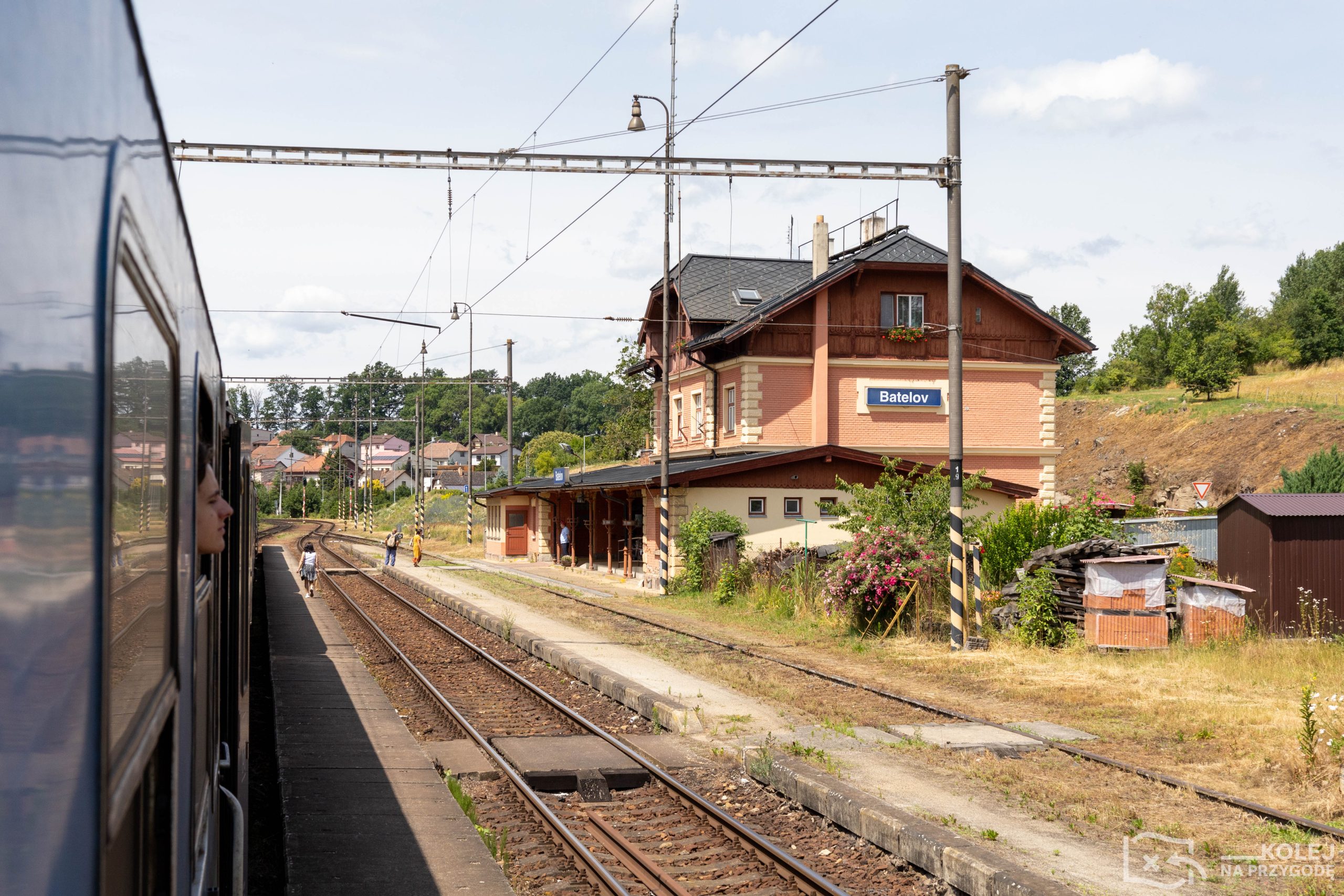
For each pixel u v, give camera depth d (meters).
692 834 8.77
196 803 3.06
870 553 19.39
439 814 8.60
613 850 8.40
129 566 1.85
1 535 1.20
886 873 7.71
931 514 20.08
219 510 3.83
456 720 12.95
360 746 11.02
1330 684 13.75
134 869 1.90
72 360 1.47
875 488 20.72
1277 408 55.53
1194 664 15.37
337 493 111.25
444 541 65.31
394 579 37.53
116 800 1.67
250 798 9.92
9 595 1.23
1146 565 16.44
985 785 9.35
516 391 198.75
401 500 97.88
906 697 13.66
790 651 17.92
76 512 1.47
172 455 2.56
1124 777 9.67
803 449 29.53
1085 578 17.38
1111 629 16.47
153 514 2.19
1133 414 64.56
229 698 5.96
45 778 1.34
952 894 7.28
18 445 1.25
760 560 26.30
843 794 8.81
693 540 28.08
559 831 8.49
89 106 1.60
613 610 24.66
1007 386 36.62
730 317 38.06
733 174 15.81
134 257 1.94
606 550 43.69
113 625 1.66
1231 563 18.84
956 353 17.61
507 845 8.31
